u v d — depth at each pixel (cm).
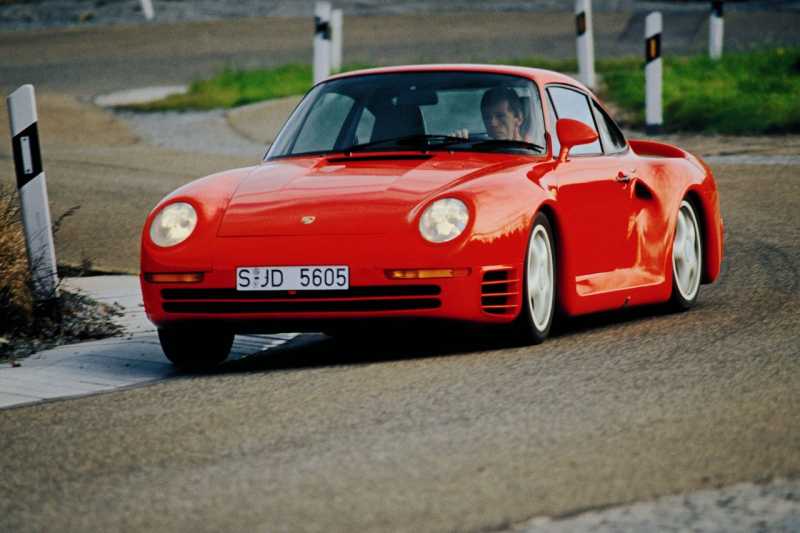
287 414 1452
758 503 1073
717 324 1981
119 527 1066
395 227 1734
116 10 9544
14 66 7288
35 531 1066
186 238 1794
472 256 1727
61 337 2144
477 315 1741
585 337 1917
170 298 1794
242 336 2166
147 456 1294
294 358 1912
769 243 2839
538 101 2028
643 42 7344
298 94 5934
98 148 4800
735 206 3319
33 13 9575
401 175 1839
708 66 5906
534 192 1833
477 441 1286
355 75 2128
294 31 8438
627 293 2055
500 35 7675
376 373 1678
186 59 7419
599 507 1070
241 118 5431
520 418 1376
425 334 2036
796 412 1362
